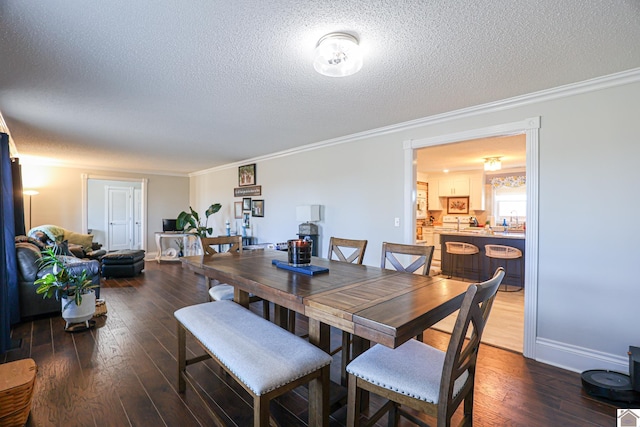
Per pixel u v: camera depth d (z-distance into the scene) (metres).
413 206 3.40
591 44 1.77
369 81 2.30
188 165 6.67
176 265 6.65
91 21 1.56
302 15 1.53
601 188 2.26
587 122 2.31
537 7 1.45
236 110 2.98
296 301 1.49
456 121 3.03
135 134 3.91
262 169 5.62
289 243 2.12
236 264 2.26
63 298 2.96
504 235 5.21
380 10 1.49
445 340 2.87
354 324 1.23
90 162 6.18
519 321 3.37
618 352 2.20
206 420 1.74
